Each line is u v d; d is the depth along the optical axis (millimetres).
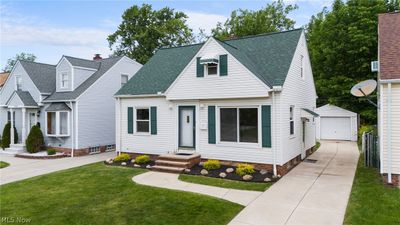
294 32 14453
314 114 14602
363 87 11195
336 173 11602
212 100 12836
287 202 8000
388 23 11555
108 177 11312
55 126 18562
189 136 13797
